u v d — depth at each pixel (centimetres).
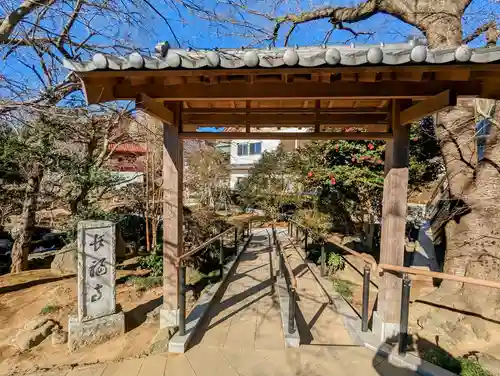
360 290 464
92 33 398
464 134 356
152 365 244
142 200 749
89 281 327
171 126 303
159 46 201
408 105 269
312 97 227
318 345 276
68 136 593
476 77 196
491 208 322
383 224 285
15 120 412
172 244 307
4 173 624
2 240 814
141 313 394
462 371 227
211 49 223
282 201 1280
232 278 497
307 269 557
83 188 609
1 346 323
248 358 254
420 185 599
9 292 488
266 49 231
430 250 639
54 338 330
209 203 1330
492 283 204
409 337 288
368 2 418
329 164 623
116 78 218
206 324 319
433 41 354
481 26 394
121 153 894
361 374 232
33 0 311
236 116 315
